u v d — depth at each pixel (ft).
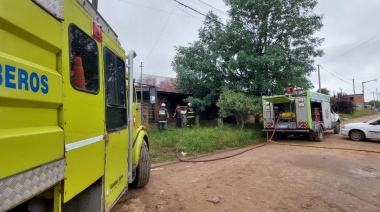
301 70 63.05
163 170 25.68
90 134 9.07
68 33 7.74
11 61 5.37
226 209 15.80
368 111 185.68
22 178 5.57
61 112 7.28
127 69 15.21
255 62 60.64
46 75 6.57
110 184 11.10
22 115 5.80
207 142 39.65
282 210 15.70
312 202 16.93
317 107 50.26
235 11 66.13
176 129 54.60
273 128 47.70
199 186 20.11
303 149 38.81
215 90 67.77
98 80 10.00
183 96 80.74
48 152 6.54
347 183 21.03
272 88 62.23
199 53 70.28
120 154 12.78
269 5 64.18
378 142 45.47
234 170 25.36
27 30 5.85
